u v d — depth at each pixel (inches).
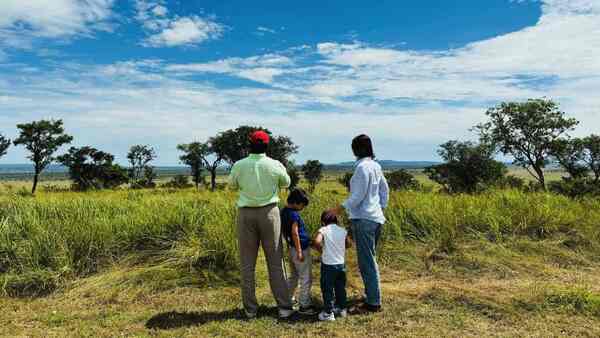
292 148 2315.5
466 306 182.7
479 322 166.4
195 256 233.8
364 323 166.6
